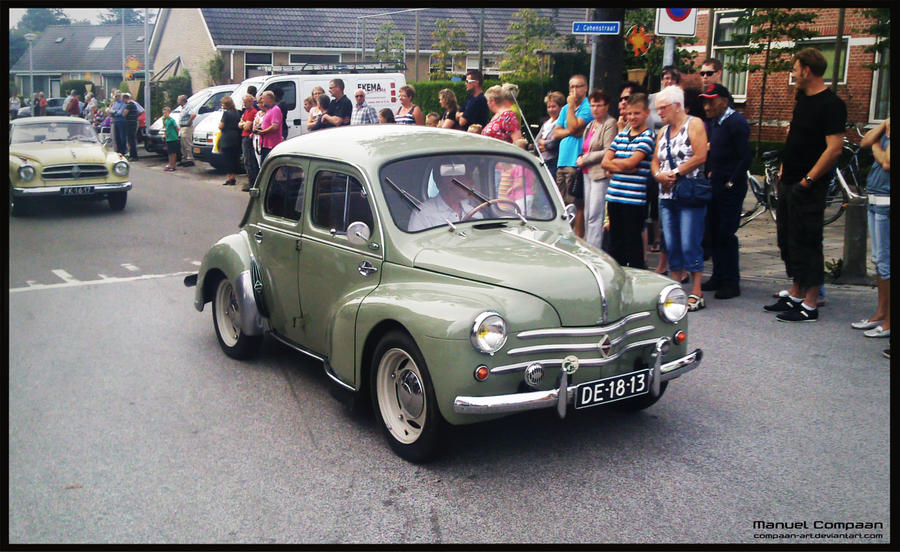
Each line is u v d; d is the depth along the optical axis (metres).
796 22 16.47
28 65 66.94
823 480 4.35
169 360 6.58
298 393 5.80
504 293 4.39
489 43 39.28
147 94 28.62
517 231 5.20
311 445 4.89
